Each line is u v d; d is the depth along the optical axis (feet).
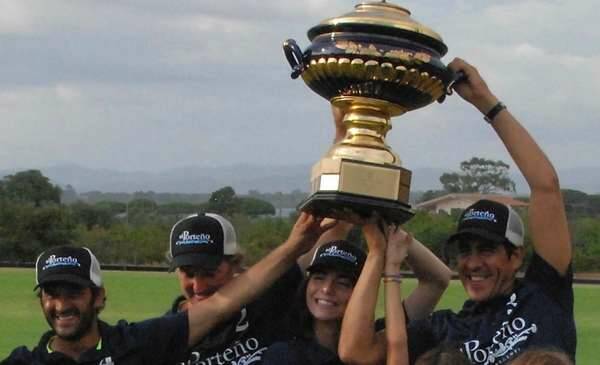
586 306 134.10
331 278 21.65
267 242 159.43
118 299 128.98
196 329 22.03
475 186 259.80
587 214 209.05
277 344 22.04
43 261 21.16
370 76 20.02
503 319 21.59
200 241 22.88
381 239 20.65
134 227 231.30
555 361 16.43
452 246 22.61
